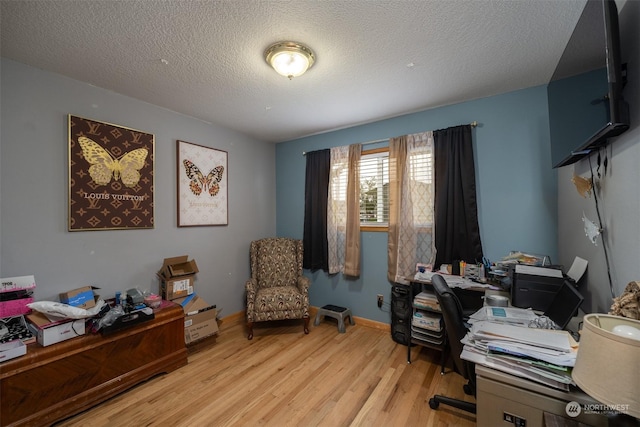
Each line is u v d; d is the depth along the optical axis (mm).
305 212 3525
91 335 1744
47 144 1914
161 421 1628
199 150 2914
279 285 3264
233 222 3305
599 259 1372
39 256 1883
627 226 1092
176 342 2197
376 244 3035
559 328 1269
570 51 1408
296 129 3307
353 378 2062
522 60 1825
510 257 2152
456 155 2463
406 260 2688
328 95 2350
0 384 1419
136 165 2387
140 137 2414
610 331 739
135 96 2350
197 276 2906
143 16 1387
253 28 1490
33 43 1600
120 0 1271
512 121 2303
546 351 984
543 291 1621
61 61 1800
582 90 1262
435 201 2572
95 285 2150
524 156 2260
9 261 1767
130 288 2352
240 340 2713
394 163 2814
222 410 1725
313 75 2006
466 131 2428
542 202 2191
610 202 1238
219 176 3125
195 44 1629
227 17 1403
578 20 1359
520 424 979
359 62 1841
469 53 1744
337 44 1641
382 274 2996
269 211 3838
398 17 1413
